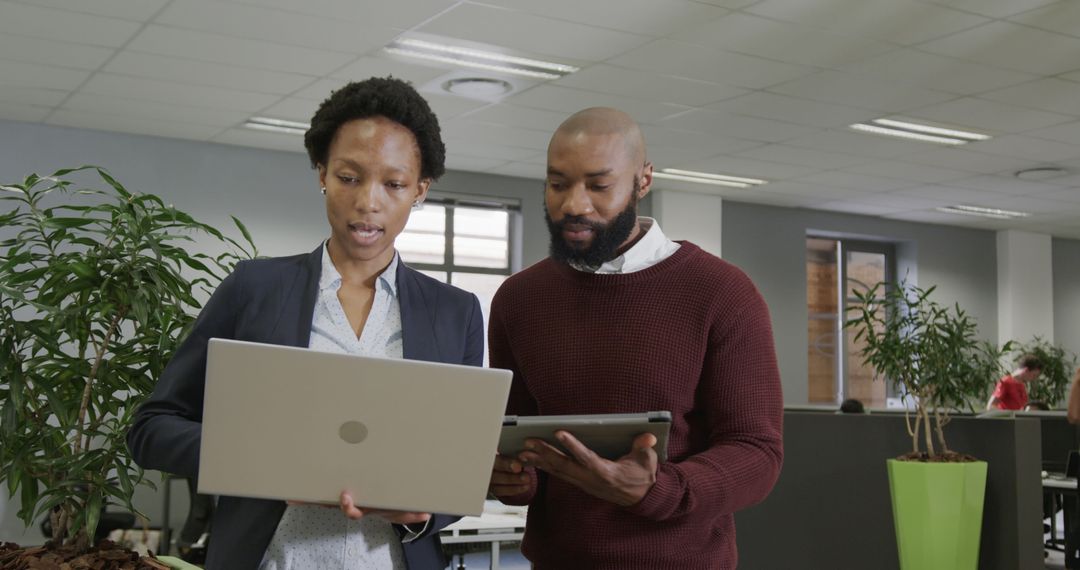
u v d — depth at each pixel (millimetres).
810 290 11625
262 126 7672
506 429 1384
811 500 5625
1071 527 6238
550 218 1691
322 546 1437
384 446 1256
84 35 5629
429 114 1490
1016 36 5477
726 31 5461
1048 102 6797
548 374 1771
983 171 9070
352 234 1452
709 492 1523
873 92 6625
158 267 2416
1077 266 13102
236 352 1194
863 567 5328
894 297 5320
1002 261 12492
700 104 6969
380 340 1515
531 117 7367
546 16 5254
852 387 11711
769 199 10648
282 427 1232
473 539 3885
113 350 2424
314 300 1488
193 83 6547
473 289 9523
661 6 5094
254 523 1418
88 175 7805
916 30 5402
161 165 8070
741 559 5973
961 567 4727
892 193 10195
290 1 5062
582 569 1688
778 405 1704
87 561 2268
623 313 1725
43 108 7215
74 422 2395
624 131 1649
